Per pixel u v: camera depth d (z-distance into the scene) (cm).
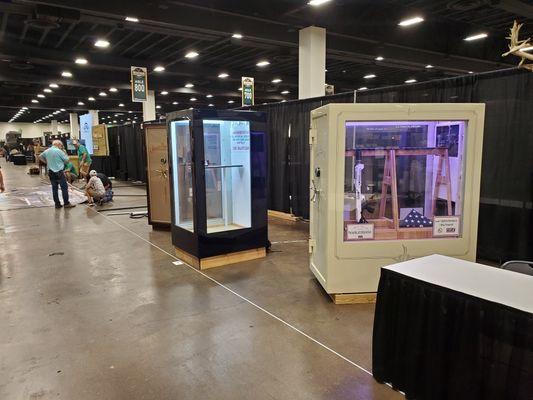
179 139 473
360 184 333
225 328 298
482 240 421
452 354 184
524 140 378
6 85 1487
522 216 386
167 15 723
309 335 286
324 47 820
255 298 355
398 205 342
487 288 186
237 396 218
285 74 1484
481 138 326
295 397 217
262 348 269
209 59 1219
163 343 278
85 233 626
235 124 465
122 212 818
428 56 1102
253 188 464
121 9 681
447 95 439
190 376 238
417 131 342
